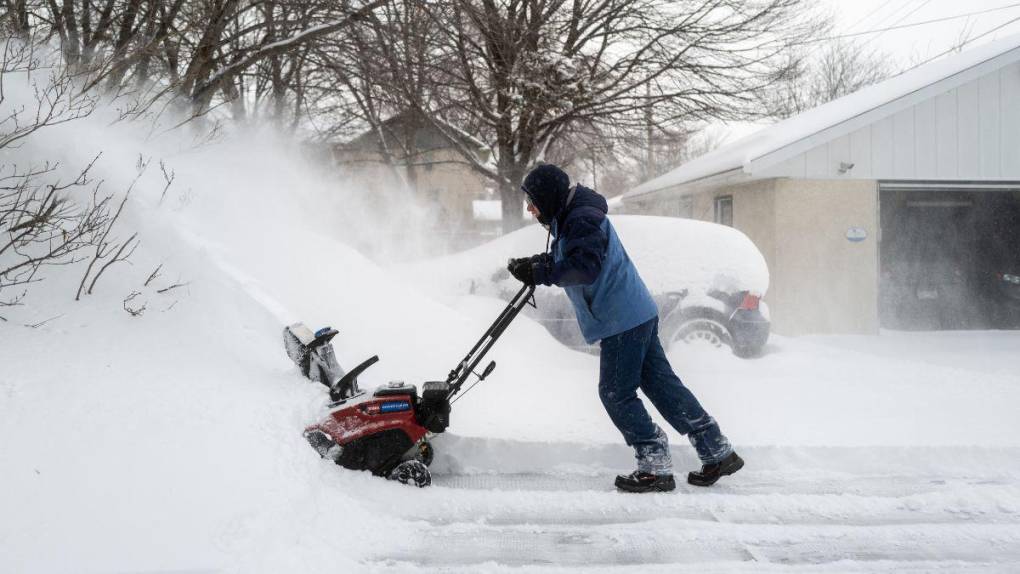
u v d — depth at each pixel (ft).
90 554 7.00
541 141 43.86
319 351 11.86
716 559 8.41
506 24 34.78
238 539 7.72
